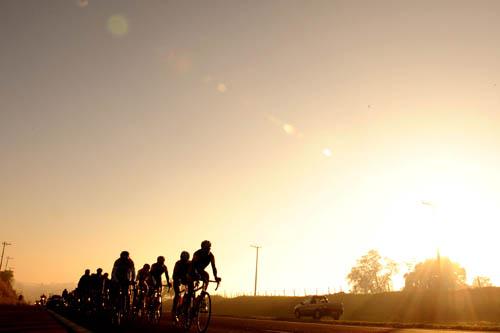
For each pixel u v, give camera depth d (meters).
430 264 93.00
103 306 17.72
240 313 70.81
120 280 13.29
